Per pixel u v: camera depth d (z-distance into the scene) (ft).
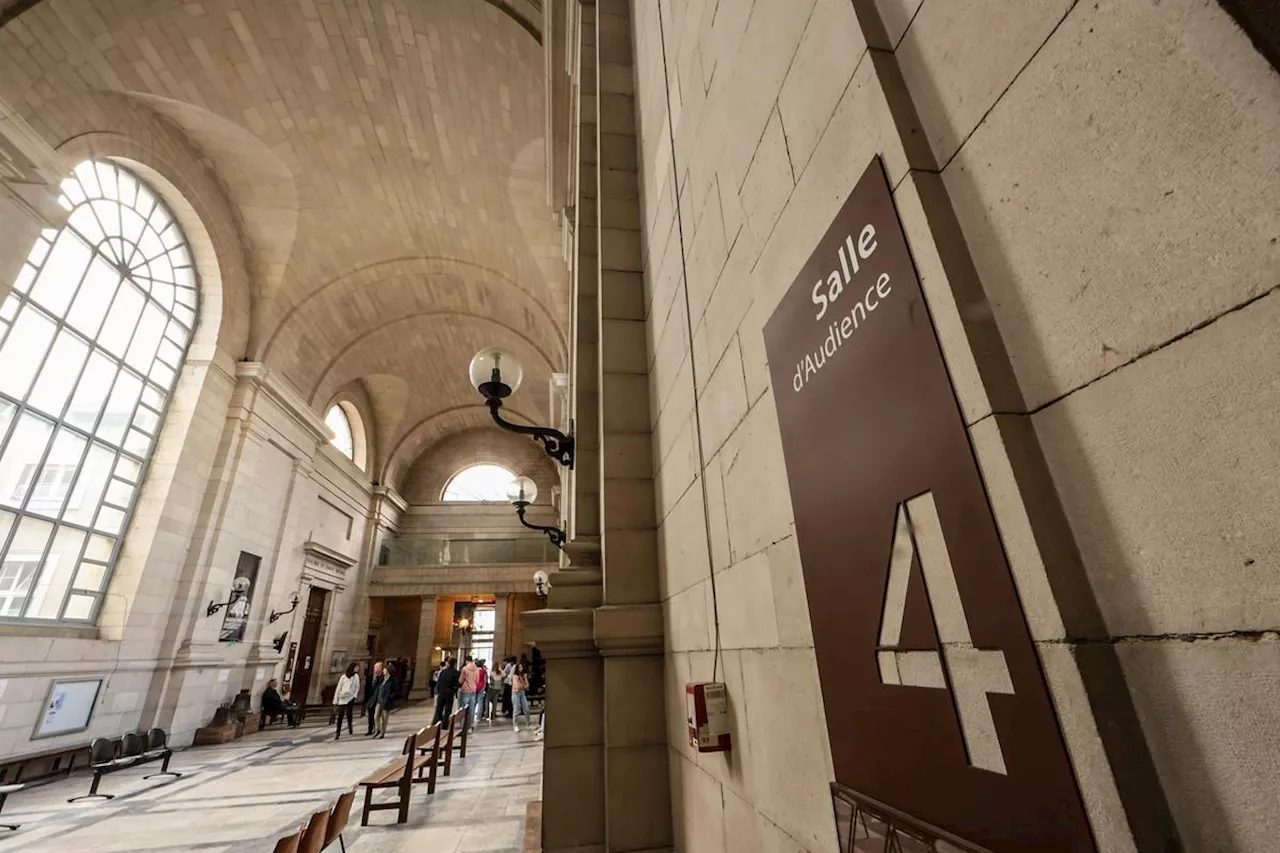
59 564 27.91
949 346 2.25
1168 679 1.53
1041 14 2.08
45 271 26.86
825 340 3.35
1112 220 1.77
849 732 3.01
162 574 32.73
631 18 13.11
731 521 5.24
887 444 2.68
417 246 46.03
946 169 2.51
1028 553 1.84
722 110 5.82
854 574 2.96
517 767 24.39
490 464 75.61
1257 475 1.33
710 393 6.04
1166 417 1.59
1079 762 1.63
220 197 37.73
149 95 30.55
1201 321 1.50
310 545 48.24
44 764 25.70
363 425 62.54
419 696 61.16
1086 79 1.89
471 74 29.68
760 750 4.40
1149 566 1.61
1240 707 1.33
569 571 9.31
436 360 61.62
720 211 5.83
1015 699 1.89
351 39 30.32
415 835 14.87
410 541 67.82
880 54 2.93
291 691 46.55
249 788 22.13
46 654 26.00
